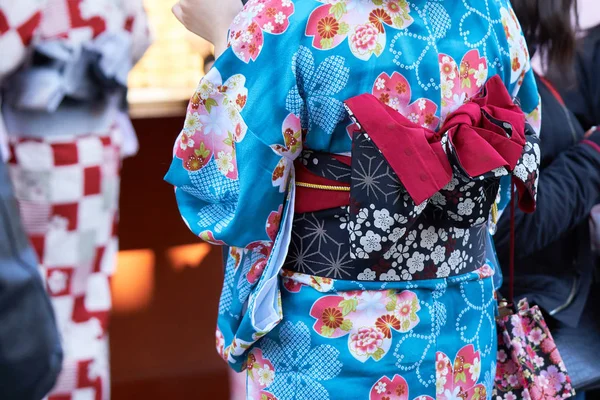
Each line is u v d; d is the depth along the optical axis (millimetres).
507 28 1560
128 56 1592
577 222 1956
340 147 1399
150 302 2734
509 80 1582
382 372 1443
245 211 1405
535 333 1733
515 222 1874
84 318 1604
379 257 1408
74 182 1561
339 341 1438
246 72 1379
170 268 2775
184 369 2701
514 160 1430
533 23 1914
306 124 1388
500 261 1972
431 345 1479
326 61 1345
